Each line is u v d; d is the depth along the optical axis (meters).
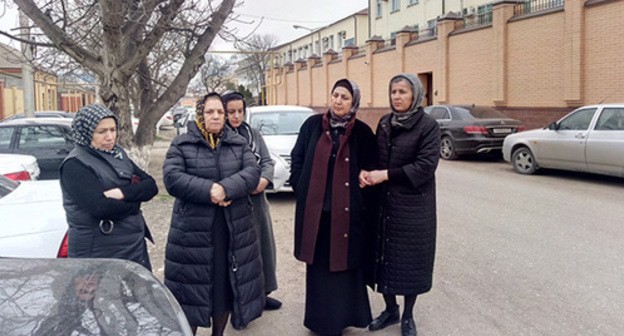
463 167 12.90
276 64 49.28
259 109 10.41
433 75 21.59
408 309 3.82
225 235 3.48
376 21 36.00
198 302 3.40
